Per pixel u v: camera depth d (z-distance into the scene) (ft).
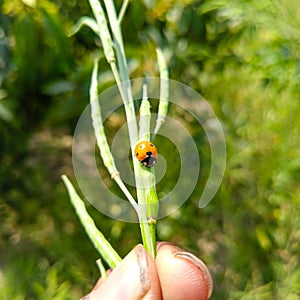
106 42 0.78
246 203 1.43
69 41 1.35
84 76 1.34
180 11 1.41
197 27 1.43
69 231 1.38
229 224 1.41
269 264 1.40
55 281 1.29
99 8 0.79
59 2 1.38
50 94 1.39
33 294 1.29
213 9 1.43
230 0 1.43
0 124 1.40
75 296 1.31
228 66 1.46
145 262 0.76
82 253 1.36
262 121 1.45
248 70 1.46
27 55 1.33
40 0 1.28
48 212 1.40
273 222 1.42
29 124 1.42
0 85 1.35
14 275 1.32
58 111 1.39
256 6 1.45
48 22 1.31
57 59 1.35
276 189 1.43
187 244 1.38
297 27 1.48
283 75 1.44
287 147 1.44
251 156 1.43
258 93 1.46
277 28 1.46
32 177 1.42
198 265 0.78
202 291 0.77
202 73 1.45
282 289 1.36
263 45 1.46
